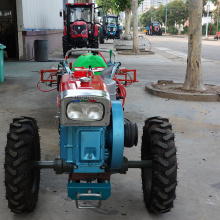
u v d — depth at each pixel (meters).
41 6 20.95
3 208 3.45
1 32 18.47
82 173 3.09
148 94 9.28
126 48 25.47
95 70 5.14
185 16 86.94
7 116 6.79
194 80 9.22
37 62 16.56
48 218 3.29
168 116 7.07
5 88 9.69
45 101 8.16
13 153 3.10
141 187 3.96
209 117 7.07
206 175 4.33
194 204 3.62
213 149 5.25
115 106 3.11
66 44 19.42
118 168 3.08
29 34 17.50
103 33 35.16
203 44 36.88
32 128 3.36
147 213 3.42
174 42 40.78
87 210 3.44
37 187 3.51
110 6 63.19
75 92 2.80
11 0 18.20
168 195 3.14
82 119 2.74
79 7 19.69
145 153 3.73
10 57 18.38
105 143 3.16
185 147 5.31
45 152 4.94
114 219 3.30
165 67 15.40
